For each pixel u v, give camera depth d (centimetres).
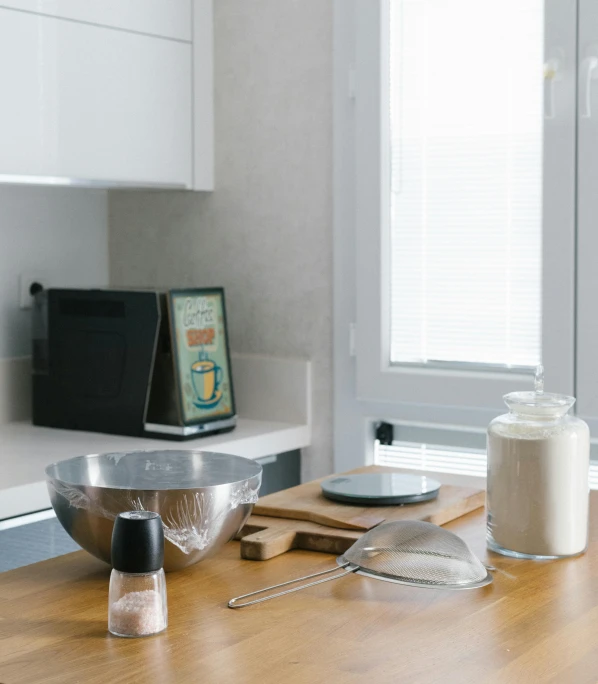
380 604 111
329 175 239
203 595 114
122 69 230
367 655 96
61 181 219
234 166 254
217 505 119
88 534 119
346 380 240
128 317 227
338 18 234
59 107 217
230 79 252
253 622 105
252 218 252
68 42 218
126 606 101
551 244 209
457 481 169
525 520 126
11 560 182
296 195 245
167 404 225
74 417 237
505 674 91
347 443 242
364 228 232
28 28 210
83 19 221
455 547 120
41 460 204
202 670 93
